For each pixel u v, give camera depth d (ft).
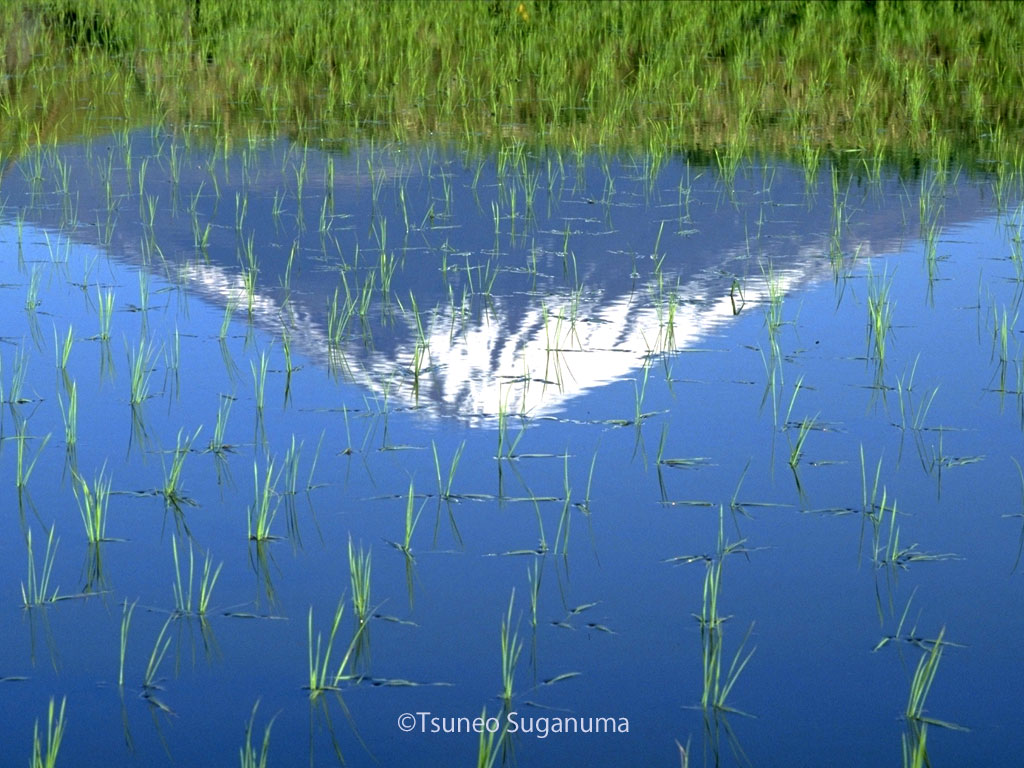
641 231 27.25
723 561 14.47
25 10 50.14
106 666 12.51
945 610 13.57
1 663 12.52
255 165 32.19
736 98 39.70
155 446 17.07
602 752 11.37
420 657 12.74
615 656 12.78
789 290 23.59
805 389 19.12
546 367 20.01
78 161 32.22
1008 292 23.21
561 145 34.68
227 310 21.94
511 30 47.16
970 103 39.06
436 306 22.70
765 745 11.49
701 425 17.93
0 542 14.70
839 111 38.29
